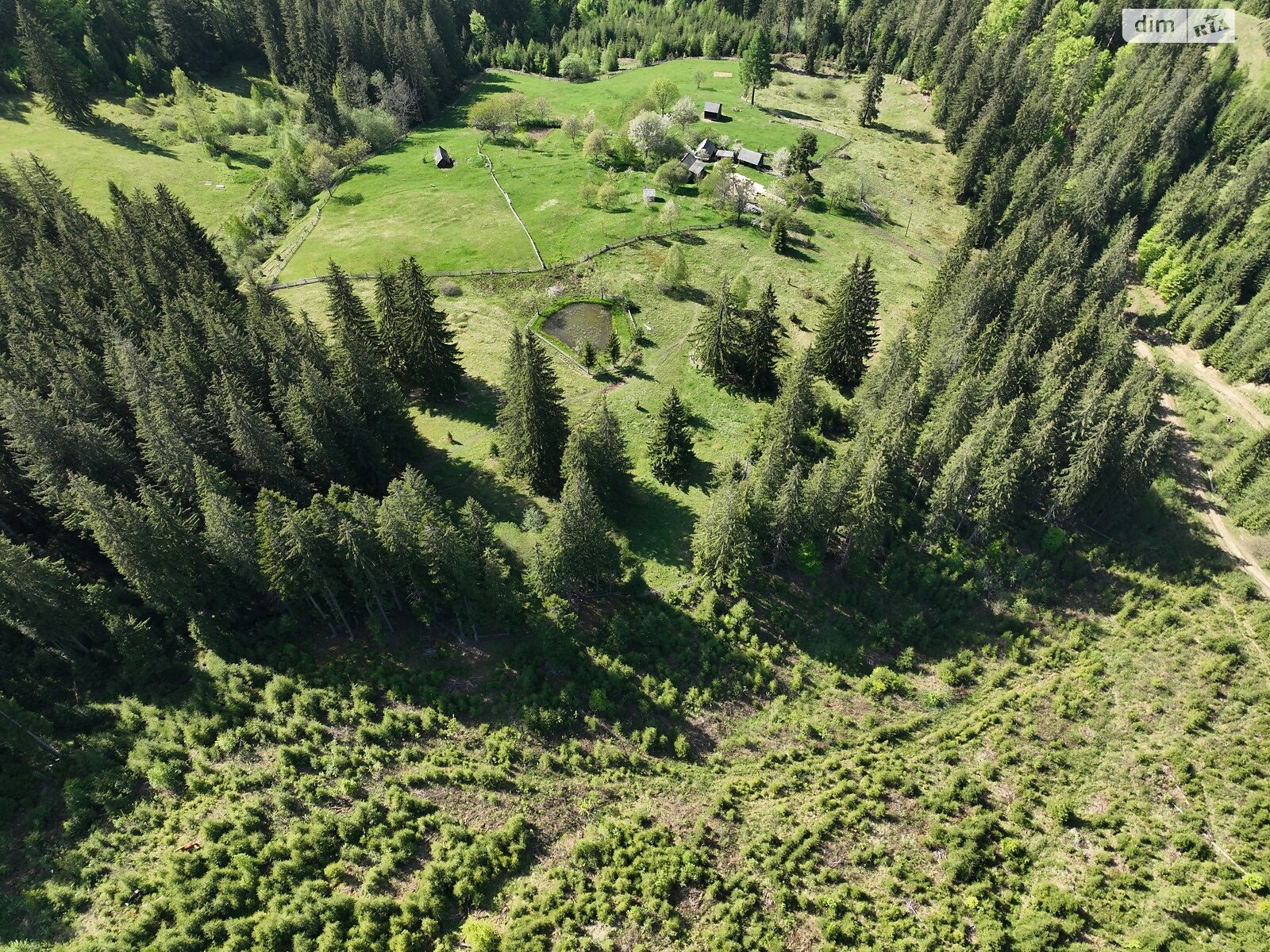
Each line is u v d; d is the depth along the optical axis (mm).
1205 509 80312
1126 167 117375
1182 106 122938
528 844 47594
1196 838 48969
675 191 131000
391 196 129625
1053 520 74750
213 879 42281
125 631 53875
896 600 68562
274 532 53781
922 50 172000
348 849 44781
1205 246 109312
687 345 96625
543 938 41938
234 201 133125
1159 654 63531
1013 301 91562
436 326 81562
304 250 114875
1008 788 54250
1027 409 72875
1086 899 46625
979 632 66375
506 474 77250
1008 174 119375
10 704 48781
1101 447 67562
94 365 75000
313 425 66750
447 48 180875
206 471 60625
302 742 50844
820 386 91062
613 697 58312
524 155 143625
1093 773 54969
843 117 165000
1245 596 68688
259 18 162625
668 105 159750
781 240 115062
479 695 56625
